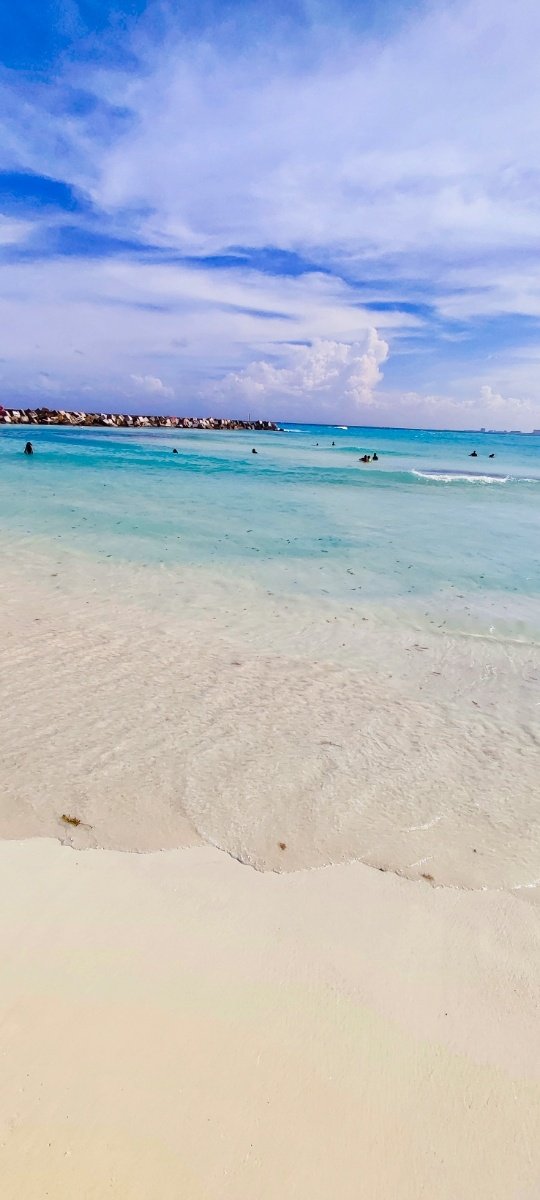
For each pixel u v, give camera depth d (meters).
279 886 3.07
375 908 2.96
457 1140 1.96
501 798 3.89
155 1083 2.04
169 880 3.06
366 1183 1.82
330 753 4.33
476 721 4.91
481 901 3.05
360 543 11.45
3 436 44.00
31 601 7.46
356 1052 2.22
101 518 12.87
